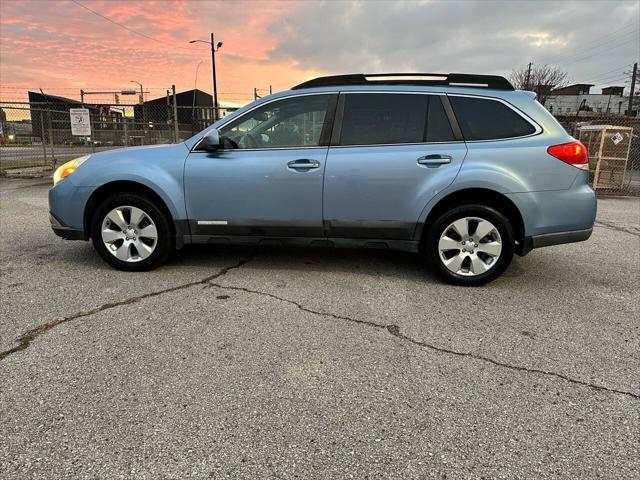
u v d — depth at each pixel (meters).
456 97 4.21
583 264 5.24
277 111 4.37
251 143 4.39
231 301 3.94
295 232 4.39
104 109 18.17
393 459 2.12
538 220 4.11
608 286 4.49
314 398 2.57
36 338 3.22
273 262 5.07
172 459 2.10
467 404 2.54
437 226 4.25
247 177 4.30
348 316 3.67
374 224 4.27
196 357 3.00
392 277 4.62
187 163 4.39
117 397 2.55
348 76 4.34
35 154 16.47
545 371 2.90
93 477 1.99
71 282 4.35
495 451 2.18
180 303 3.88
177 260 5.09
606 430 2.34
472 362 2.99
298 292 4.18
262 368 2.88
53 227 4.69
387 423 2.37
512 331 3.46
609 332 3.46
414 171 4.13
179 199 4.42
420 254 5.41
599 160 12.11
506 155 4.07
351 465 2.08
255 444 2.21
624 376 2.85
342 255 5.38
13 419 2.36
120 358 2.97
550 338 3.35
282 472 2.03
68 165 4.68
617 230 7.28
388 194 4.19
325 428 2.33
